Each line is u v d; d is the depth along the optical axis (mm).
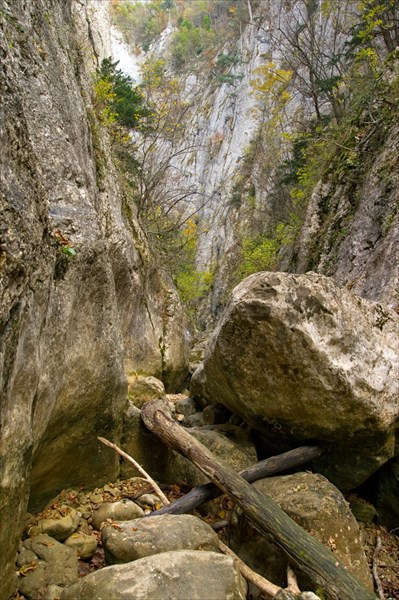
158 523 2746
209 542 2715
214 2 59156
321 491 3252
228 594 2154
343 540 2959
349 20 17812
